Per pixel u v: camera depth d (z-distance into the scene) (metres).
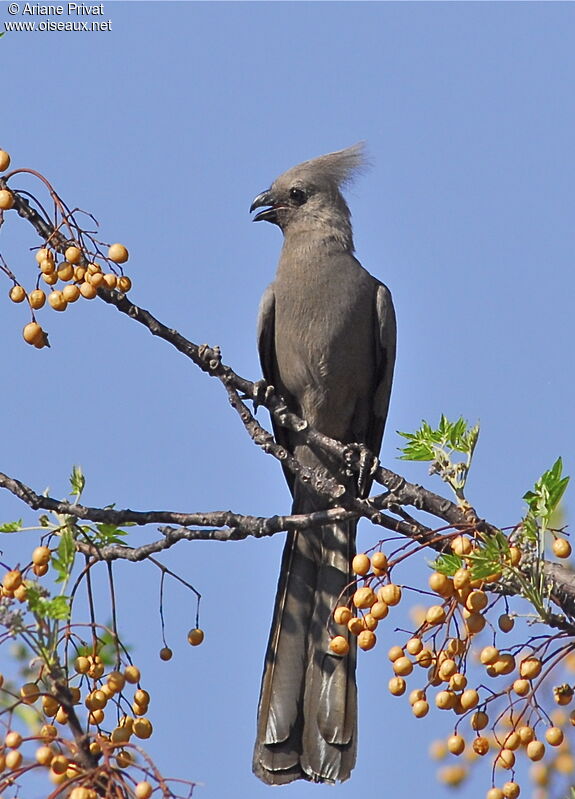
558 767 8.34
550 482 8.09
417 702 7.70
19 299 8.93
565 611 8.24
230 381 9.96
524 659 7.69
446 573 7.75
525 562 7.89
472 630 7.81
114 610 8.70
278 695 11.08
